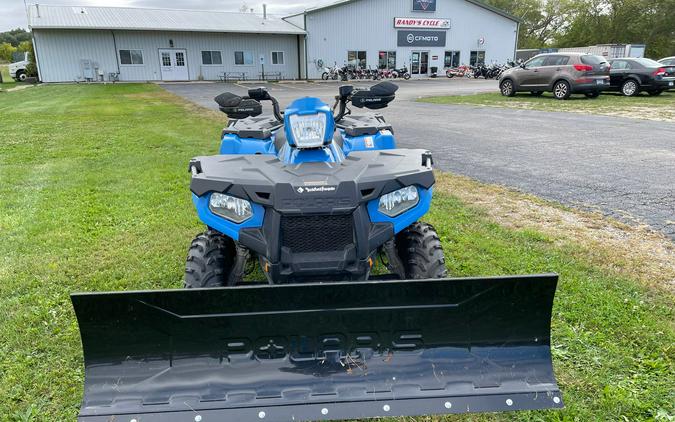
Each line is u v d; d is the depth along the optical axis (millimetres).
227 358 2115
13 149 9188
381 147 3529
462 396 2070
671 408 2387
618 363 2705
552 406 2066
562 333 2977
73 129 11703
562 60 18141
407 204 2656
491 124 12102
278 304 2062
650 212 5156
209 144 9484
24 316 3252
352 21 38000
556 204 5473
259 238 2490
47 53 32406
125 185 6543
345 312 2092
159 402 2029
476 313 2129
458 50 42281
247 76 37562
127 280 3771
